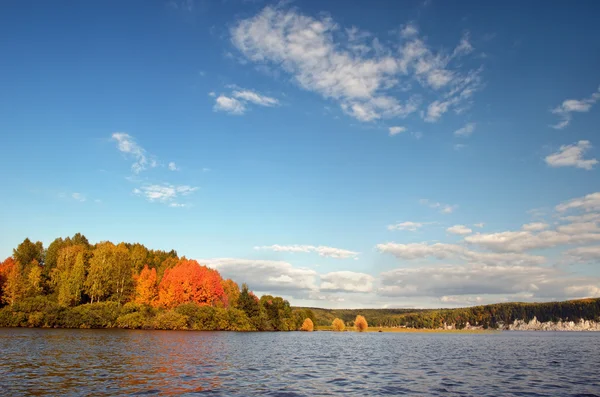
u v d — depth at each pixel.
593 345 108.56
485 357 64.94
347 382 35.47
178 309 125.31
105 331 99.44
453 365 51.62
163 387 29.17
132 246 192.62
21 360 41.03
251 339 95.69
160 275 163.62
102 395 25.95
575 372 45.56
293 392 29.73
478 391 32.22
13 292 118.44
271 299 177.50
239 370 40.28
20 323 105.44
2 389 26.98
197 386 30.20
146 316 117.88
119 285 136.75
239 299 155.62
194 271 141.38
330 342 103.31
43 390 26.95
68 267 137.38
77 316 109.62
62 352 49.16
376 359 58.66
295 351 68.06
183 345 66.44
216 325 130.62
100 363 40.56
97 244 174.12
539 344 112.69
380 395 29.62
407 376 40.28
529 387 34.62
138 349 56.34
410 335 181.88
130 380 31.53
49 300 119.19
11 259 136.75
